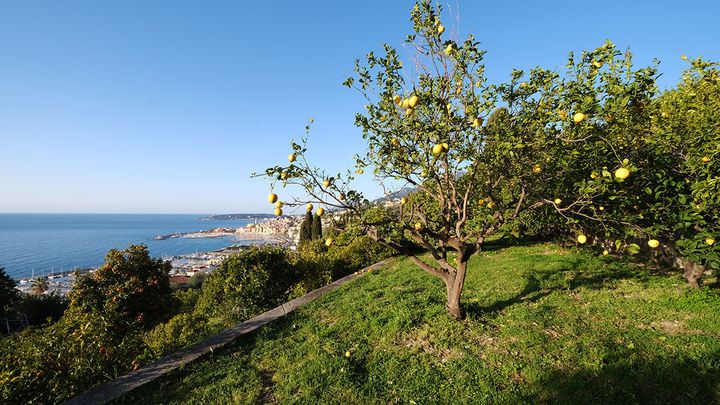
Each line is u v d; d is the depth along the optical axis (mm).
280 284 9922
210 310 10250
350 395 3869
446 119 4191
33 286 50906
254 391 4199
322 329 5859
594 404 3143
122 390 4414
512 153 4215
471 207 5574
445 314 5617
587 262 8078
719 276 6000
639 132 4969
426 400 3609
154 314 13789
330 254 13055
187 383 4566
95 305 12445
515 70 4391
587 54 4117
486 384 3701
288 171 4434
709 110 4812
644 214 4918
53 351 5070
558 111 4102
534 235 12758
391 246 5207
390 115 4840
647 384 3340
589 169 5109
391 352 4738
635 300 5438
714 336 4090
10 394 4168
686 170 4754
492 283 7289
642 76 3654
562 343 4309
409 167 4719
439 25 4211
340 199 4711
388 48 4523
